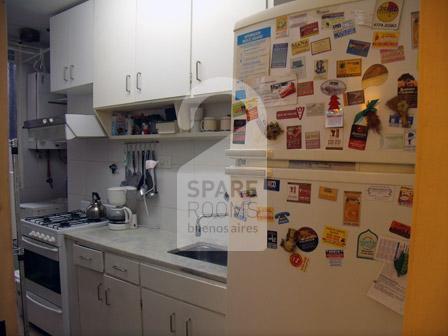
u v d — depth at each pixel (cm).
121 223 246
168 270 175
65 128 252
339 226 101
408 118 92
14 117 349
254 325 120
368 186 97
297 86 112
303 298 108
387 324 94
